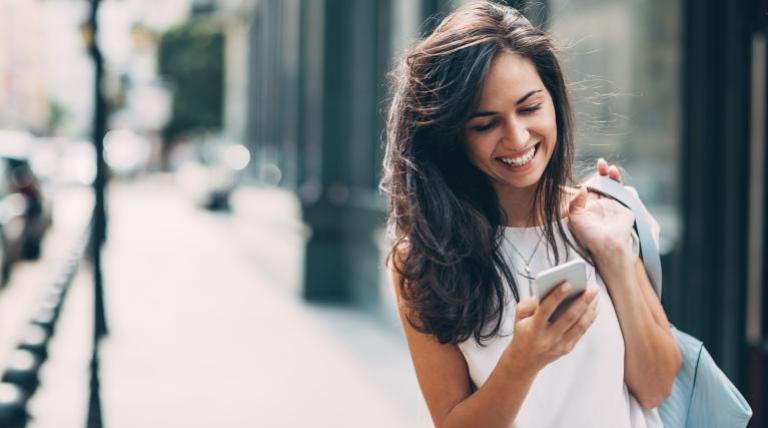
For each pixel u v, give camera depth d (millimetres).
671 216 4898
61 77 88000
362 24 10516
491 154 1766
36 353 5016
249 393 6738
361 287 10445
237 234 21250
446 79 1732
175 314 10398
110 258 16516
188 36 49656
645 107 5113
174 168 61250
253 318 10078
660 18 4945
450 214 1788
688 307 4660
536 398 1796
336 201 11219
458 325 1763
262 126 22984
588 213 1887
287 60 17547
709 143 4598
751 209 4438
